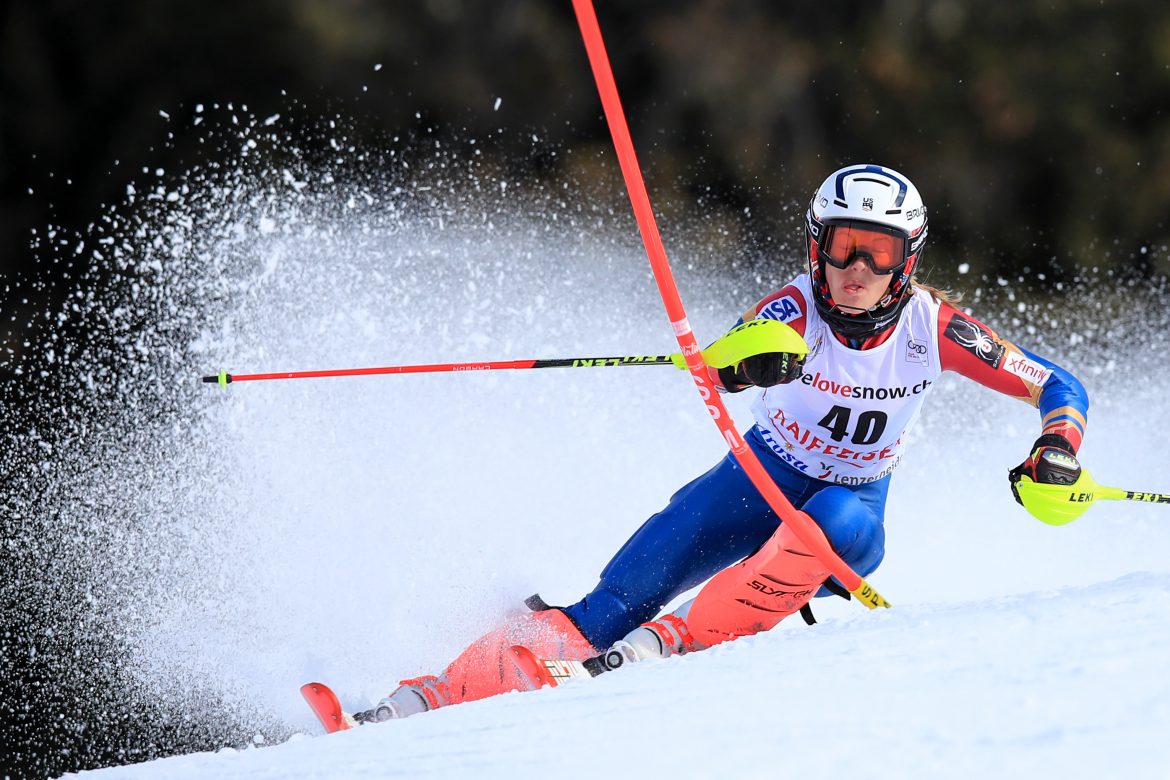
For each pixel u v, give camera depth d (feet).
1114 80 178.09
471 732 28.27
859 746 21.89
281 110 167.84
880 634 31.45
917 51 177.58
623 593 43.32
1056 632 28.27
